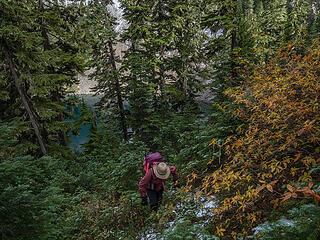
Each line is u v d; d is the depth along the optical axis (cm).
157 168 434
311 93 258
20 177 322
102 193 684
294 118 278
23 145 962
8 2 784
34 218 264
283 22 2219
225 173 291
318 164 252
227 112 494
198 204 409
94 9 1766
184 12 1744
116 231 455
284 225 205
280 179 298
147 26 1648
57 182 743
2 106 1059
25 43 844
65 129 1152
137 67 1594
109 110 1902
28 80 920
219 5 1330
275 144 296
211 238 275
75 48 1335
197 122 834
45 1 1229
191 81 1930
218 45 1389
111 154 1186
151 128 1506
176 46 1845
